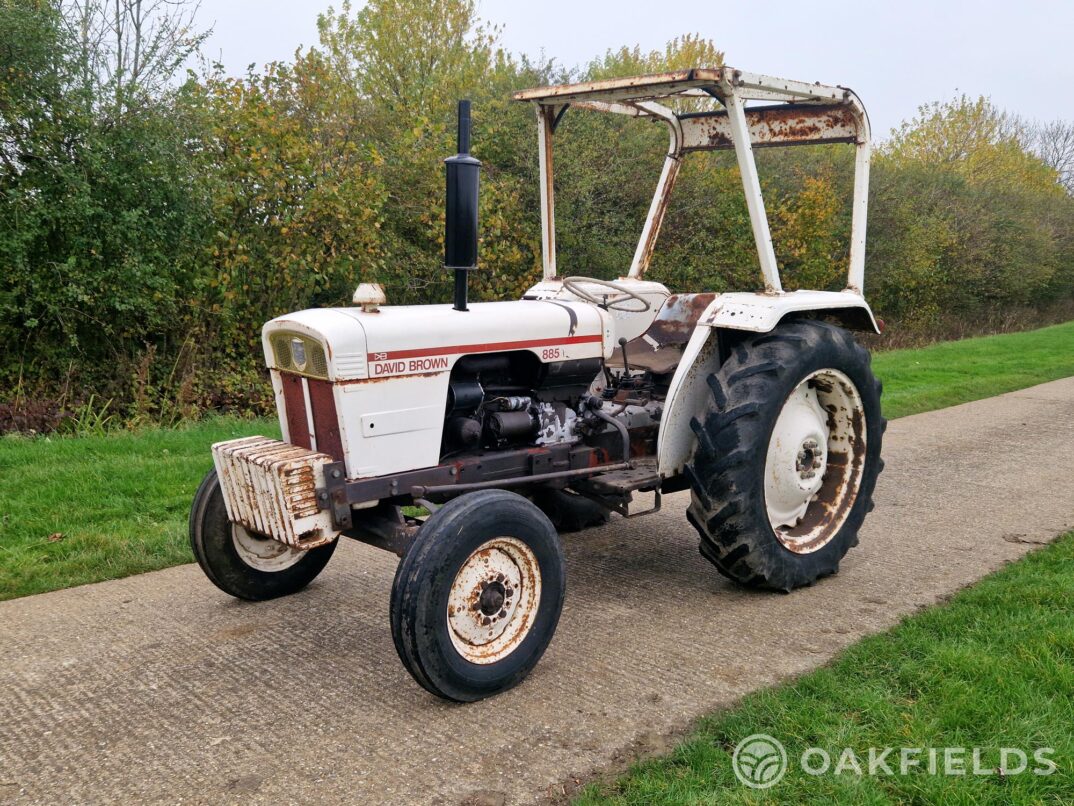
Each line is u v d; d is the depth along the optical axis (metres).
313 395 3.18
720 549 3.79
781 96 3.81
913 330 20.36
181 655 3.34
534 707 2.91
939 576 4.07
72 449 6.32
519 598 3.10
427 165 11.52
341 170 10.70
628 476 3.86
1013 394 9.91
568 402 3.80
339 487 3.03
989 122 30.48
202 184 9.68
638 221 13.65
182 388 9.51
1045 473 6.04
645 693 2.99
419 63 16.09
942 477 5.96
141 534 4.60
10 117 8.74
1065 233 28.67
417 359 3.18
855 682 3.00
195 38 10.08
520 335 3.47
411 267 11.94
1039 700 2.82
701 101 12.52
